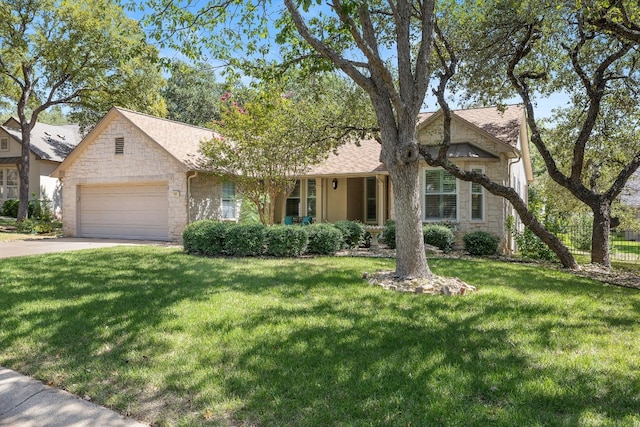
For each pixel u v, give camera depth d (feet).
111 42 64.75
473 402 11.10
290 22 31.58
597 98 38.04
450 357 13.96
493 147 46.60
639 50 34.58
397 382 12.17
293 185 53.31
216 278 26.53
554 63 38.75
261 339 15.56
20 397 11.94
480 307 20.07
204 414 10.70
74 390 12.25
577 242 62.44
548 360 13.79
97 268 30.50
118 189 57.41
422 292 22.97
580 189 39.99
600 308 20.31
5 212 85.10
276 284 24.81
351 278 26.61
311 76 37.22
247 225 38.58
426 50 25.13
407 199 25.70
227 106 55.52
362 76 25.66
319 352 14.34
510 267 33.42
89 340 15.78
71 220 59.67
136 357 14.23
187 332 16.42
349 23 22.52
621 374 12.77
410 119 25.09
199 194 54.44
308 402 11.14
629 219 64.13
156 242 51.96
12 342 15.79
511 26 35.35
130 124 54.75
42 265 32.12
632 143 45.62
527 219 37.19
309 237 39.04
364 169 53.78
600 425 10.02
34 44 67.15
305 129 43.29
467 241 42.22
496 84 40.40
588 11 27.86
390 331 16.40
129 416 10.85
